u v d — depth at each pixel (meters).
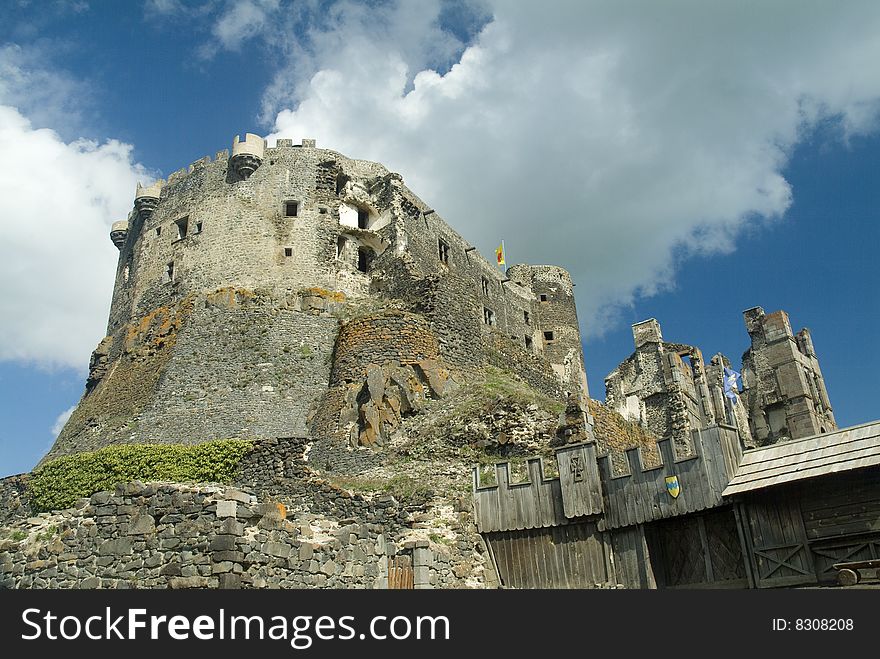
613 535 21.80
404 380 32.56
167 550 14.73
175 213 47.41
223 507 15.15
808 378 59.28
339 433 31.48
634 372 54.41
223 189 46.53
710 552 20.62
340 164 48.78
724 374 58.41
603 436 35.03
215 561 14.31
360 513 23.81
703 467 20.84
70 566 15.16
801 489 19.19
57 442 39.91
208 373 38.31
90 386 43.97
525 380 44.25
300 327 40.78
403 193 48.31
